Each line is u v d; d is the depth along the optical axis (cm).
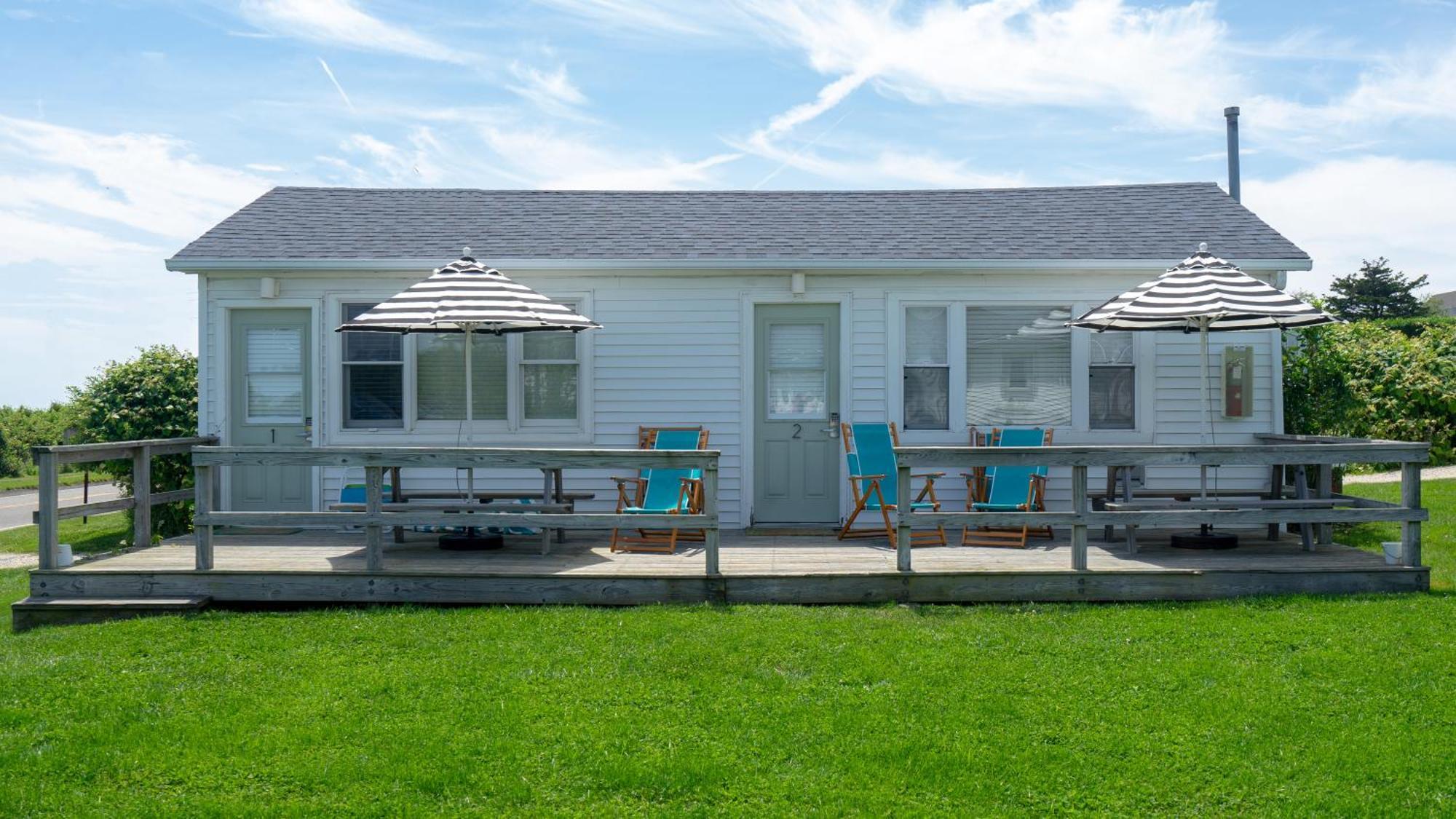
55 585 737
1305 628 647
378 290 999
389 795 429
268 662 601
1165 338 995
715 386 1002
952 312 992
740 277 999
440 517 741
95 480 2530
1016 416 996
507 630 658
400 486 984
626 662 590
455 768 451
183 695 546
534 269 984
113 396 1309
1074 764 455
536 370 1007
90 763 461
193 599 727
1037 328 996
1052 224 1064
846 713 511
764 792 431
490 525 738
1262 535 940
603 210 1115
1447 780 436
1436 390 1789
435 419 1005
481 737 484
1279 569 746
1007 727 495
